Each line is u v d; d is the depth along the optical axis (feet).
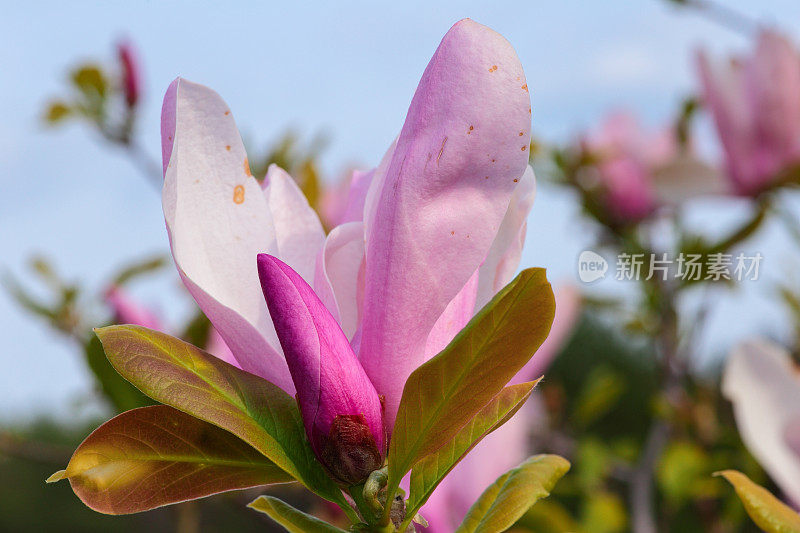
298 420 1.39
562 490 3.68
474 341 1.34
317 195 3.74
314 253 1.49
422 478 1.42
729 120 3.56
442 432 1.37
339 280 1.45
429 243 1.37
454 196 1.37
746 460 3.18
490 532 1.38
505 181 1.36
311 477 1.38
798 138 3.52
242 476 1.42
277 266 1.36
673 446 3.47
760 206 3.45
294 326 1.36
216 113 1.41
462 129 1.35
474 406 1.37
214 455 1.41
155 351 1.37
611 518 3.57
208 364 1.38
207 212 1.42
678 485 3.39
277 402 1.39
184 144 1.41
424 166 1.36
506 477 1.44
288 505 1.40
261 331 1.42
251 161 3.93
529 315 1.33
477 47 1.35
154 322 3.44
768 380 1.94
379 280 1.38
